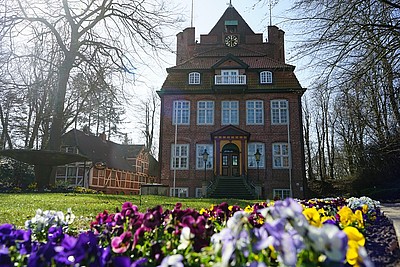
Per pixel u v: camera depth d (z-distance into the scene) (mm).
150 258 1940
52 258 1580
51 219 2699
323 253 1349
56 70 19344
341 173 40156
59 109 19531
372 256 2871
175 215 2500
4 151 17141
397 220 5047
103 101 20734
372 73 8375
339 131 34219
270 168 25000
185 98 26500
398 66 8172
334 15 7898
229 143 25172
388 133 16141
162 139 25906
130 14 19109
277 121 25781
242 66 26953
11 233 2045
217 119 26047
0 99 18938
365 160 23969
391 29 7805
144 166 41781
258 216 3205
